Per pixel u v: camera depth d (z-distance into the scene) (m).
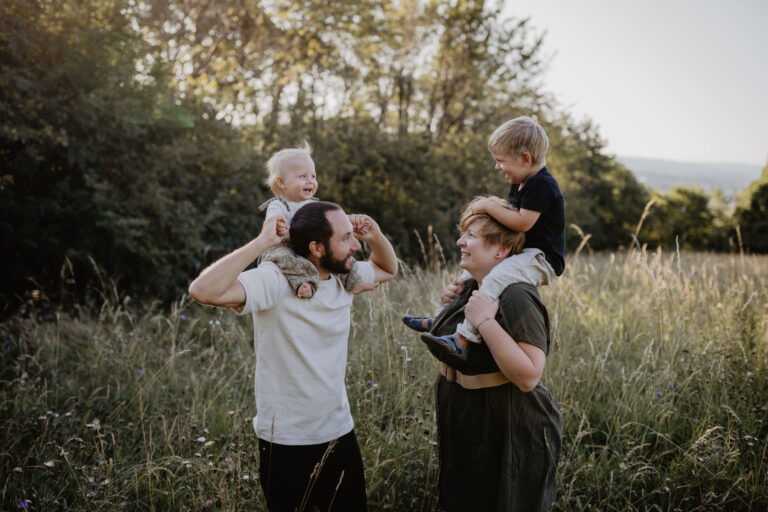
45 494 2.47
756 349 3.92
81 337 4.95
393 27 16.30
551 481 1.98
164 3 9.52
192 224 7.34
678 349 3.89
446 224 12.83
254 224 8.50
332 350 1.94
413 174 12.24
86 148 6.57
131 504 2.48
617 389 3.48
